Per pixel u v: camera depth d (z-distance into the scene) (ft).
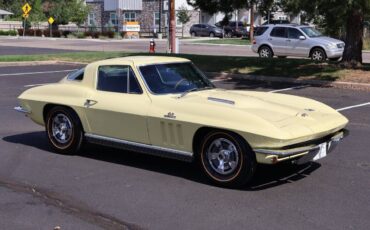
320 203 17.83
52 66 71.05
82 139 24.08
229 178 19.21
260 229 15.62
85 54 80.84
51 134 24.97
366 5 47.44
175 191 19.19
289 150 18.07
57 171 21.98
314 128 19.02
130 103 21.63
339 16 51.70
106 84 23.08
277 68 58.03
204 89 22.59
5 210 17.42
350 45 55.88
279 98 22.43
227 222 16.17
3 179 20.89
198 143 20.08
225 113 19.06
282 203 17.83
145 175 21.29
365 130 30.35
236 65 61.87
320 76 52.70
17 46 122.72
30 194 19.06
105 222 16.33
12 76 58.75
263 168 21.99
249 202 17.93
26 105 25.72
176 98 21.01
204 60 66.23
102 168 22.40
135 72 22.00
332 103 40.45
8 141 27.68
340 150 25.34
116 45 131.44
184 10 193.26
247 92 23.32
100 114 22.66
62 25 204.54
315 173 21.35
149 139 21.17
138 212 17.12
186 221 16.30
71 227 15.93
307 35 78.38
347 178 20.71
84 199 18.43
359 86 48.39
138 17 196.24
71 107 23.73
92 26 197.06
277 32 81.05
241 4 63.31
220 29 184.03
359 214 16.79
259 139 18.01
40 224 16.17
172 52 85.76
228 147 19.20
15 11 245.45
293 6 52.54
